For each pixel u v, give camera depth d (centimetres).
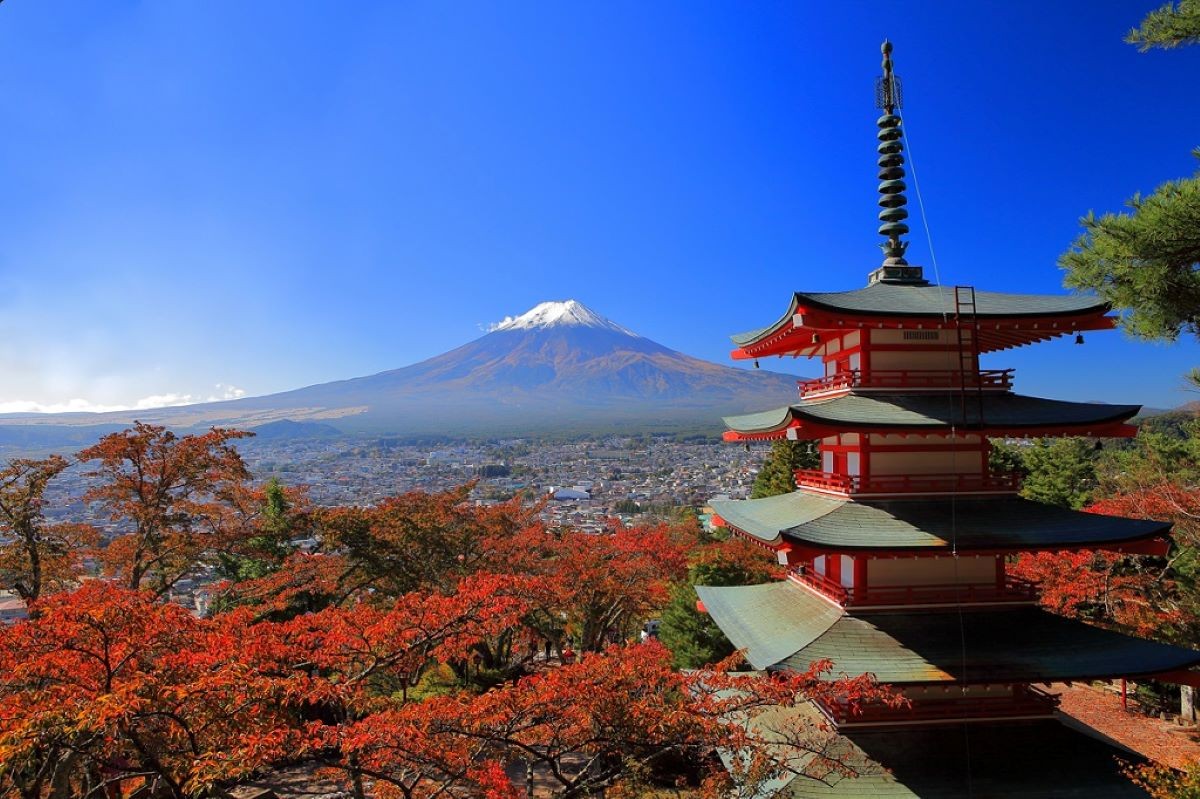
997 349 1927
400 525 3381
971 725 1634
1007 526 1608
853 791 1489
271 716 1334
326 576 3188
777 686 1427
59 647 1353
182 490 2855
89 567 3142
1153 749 2555
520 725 1454
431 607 1639
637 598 3697
